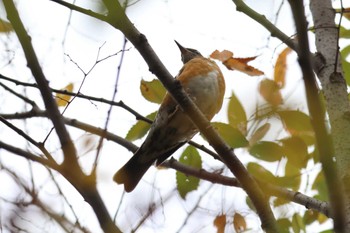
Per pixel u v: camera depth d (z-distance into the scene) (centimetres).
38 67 470
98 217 430
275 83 676
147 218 628
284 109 659
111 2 395
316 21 732
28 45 471
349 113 625
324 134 413
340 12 711
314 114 413
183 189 740
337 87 650
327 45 700
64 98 762
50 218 581
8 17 468
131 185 904
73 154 450
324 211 648
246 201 734
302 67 410
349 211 545
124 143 759
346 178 571
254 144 659
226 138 668
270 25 693
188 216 719
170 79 598
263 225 575
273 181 672
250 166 677
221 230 720
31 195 604
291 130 661
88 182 436
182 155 764
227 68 720
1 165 623
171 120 892
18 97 750
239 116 673
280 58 693
